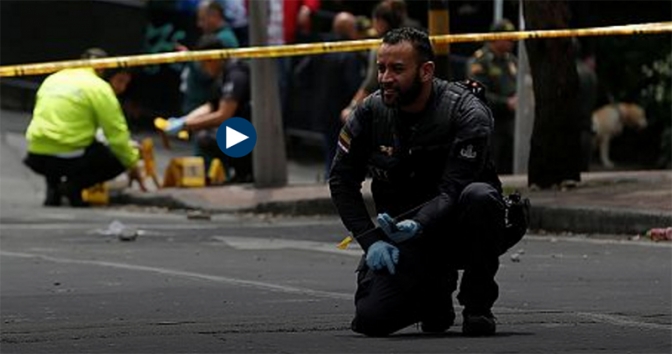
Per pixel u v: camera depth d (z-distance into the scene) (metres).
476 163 10.86
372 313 11.15
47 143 27.00
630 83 33.78
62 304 13.95
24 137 35.12
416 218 10.76
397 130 10.96
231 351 10.84
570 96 22.53
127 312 13.33
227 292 14.79
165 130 28.67
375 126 11.02
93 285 15.47
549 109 22.53
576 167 22.83
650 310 13.01
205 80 29.92
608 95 33.91
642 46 33.62
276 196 25.72
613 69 33.81
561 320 12.38
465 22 34.59
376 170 11.10
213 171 28.80
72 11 36.62
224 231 22.11
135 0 35.91
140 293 14.75
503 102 27.47
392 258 10.95
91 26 36.44
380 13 25.12
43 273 16.62
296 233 21.61
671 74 33.62
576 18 30.69
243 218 24.77
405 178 11.06
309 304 13.79
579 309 13.13
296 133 34.16
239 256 18.56
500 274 16.06
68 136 27.00
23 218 24.83
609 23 33.72
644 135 34.25
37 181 31.05
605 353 10.59
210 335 11.68
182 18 35.34
